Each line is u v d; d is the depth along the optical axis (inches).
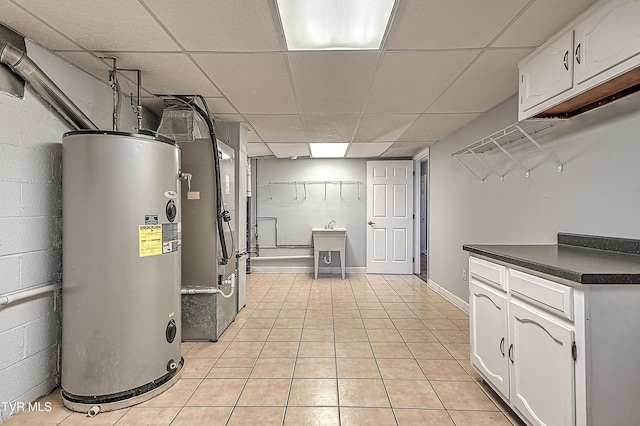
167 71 95.9
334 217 255.3
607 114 76.7
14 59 72.1
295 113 136.2
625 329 53.6
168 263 89.0
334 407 80.6
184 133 121.5
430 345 117.6
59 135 87.6
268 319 146.7
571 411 55.3
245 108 129.9
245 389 88.9
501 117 123.4
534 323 65.1
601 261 64.6
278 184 255.9
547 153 96.9
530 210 106.8
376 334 128.5
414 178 248.5
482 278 85.9
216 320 121.9
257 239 256.4
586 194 83.7
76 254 78.5
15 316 76.1
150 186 83.9
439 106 127.3
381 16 70.1
